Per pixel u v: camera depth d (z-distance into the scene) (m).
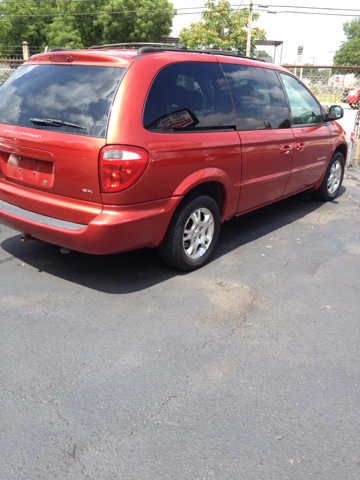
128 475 1.96
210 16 26.66
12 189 3.70
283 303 3.53
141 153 3.13
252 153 4.30
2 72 12.27
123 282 3.79
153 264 4.18
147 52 3.43
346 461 2.06
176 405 2.38
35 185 3.50
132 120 3.12
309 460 2.06
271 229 5.31
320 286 3.84
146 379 2.58
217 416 2.31
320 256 4.50
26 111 3.53
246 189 4.39
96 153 3.06
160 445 2.12
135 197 3.20
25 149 3.47
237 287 3.77
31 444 2.10
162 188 3.37
